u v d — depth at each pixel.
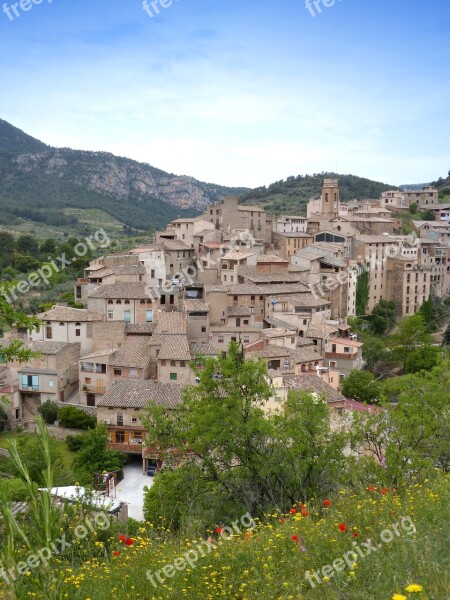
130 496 50.34
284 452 28.02
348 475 26.62
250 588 11.98
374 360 95.69
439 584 9.85
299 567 12.59
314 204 180.12
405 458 26.56
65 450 61.31
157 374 71.88
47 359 71.38
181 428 31.41
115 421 60.72
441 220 186.12
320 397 31.11
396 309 126.50
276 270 107.25
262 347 77.94
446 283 142.75
